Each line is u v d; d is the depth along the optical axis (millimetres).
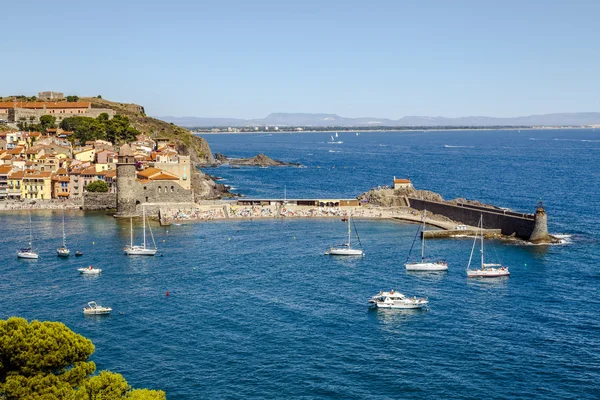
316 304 120750
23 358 61250
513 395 83500
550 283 136000
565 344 100562
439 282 137750
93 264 151625
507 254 165000
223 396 82688
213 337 102688
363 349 98375
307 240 182750
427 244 179000
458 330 107062
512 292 129500
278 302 121688
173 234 190875
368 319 112500
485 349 98562
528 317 113562
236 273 143375
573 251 167625
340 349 98250
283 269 147750
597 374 89750
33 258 156750
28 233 190375
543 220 179375
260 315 113750
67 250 159875
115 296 124875
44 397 58625
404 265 153250
